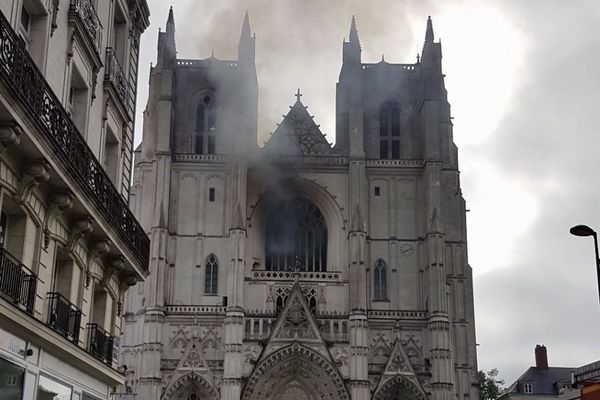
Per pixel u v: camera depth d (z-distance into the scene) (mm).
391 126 109938
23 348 25906
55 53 30453
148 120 106062
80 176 28953
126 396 59062
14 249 26766
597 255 31203
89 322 34312
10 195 25547
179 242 102375
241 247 99125
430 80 107188
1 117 22562
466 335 100750
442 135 108750
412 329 99375
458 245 104250
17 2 26516
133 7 42969
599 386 36094
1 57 22031
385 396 96125
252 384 94625
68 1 32031
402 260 103250
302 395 97438
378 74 111000
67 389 30859
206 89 108812
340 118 109438
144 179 103562
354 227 100438
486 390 154625
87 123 34656
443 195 105938
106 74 37594
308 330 96625
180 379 95312
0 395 24250
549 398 123938
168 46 106938
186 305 98688
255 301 99812
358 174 103000
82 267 33125
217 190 104562
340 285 100875
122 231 35281
